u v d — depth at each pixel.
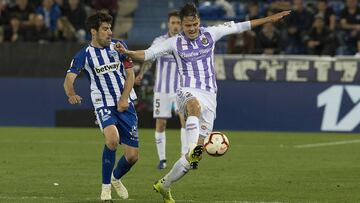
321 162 39.09
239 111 56.91
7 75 59.31
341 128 56.00
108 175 26.22
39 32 62.62
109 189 26.33
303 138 52.09
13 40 62.44
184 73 27.00
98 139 50.44
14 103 59.34
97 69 26.67
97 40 26.73
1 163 37.84
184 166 25.14
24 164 37.53
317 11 63.97
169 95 38.59
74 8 65.69
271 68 56.59
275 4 63.53
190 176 33.69
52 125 59.16
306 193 28.98
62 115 59.06
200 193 28.98
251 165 37.75
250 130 56.91
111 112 26.69
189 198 27.78
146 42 64.81
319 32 60.81
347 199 27.62
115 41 27.27
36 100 59.16
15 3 69.62
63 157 40.56
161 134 37.28
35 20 62.69
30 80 59.16
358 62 55.72
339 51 61.44
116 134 26.09
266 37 60.00
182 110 27.17
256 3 63.84
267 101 56.69
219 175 34.06
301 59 56.19
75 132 55.25
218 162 38.84
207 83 26.98
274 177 33.47
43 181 31.81
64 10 65.88
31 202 26.58
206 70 27.05
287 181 32.25
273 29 60.16
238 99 56.88
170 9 71.75
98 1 67.12
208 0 68.62
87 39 64.38
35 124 59.31
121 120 26.86
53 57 58.78
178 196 28.23
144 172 35.34
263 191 29.48
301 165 37.84
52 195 28.23
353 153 43.38
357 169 36.31
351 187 30.56
